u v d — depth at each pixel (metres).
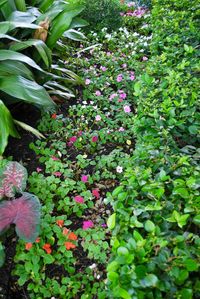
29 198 1.62
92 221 1.81
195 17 2.99
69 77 2.86
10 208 1.58
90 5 3.93
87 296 1.47
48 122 2.41
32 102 2.21
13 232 1.71
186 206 1.15
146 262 0.97
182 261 0.95
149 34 4.07
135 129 1.63
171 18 2.97
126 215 1.13
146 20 4.29
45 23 2.40
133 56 3.27
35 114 2.52
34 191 1.85
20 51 2.44
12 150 2.22
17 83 2.03
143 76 1.91
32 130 2.16
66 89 2.66
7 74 2.10
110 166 2.08
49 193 1.85
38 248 1.56
